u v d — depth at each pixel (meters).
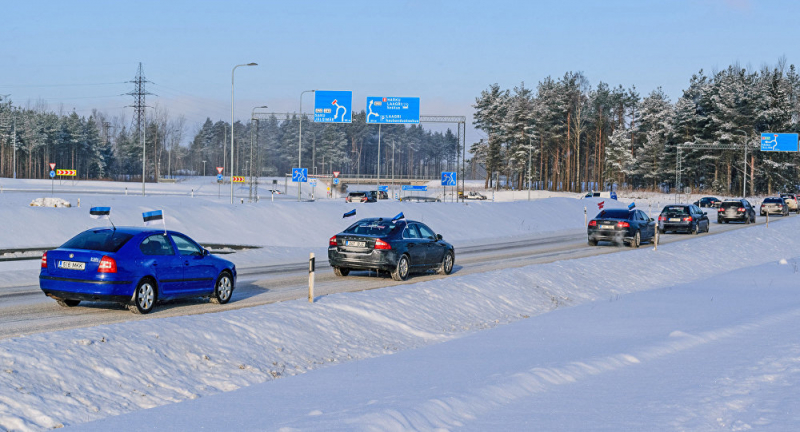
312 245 30.94
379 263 17.97
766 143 78.19
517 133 121.56
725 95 106.25
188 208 30.45
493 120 128.88
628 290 20.61
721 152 106.12
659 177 118.38
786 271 24.55
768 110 105.19
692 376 8.73
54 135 146.25
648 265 24.23
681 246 29.17
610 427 6.41
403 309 13.57
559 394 7.80
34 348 8.16
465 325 13.84
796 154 108.44
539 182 128.50
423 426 6.38
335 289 16.25
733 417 6.76
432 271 20.91
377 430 6.05
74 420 6.91
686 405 7.23
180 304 13.55
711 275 25.22
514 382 8.07
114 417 6.79
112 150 169.25
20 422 6.54
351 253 18.23
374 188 117.88
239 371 9.11
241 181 117.69
